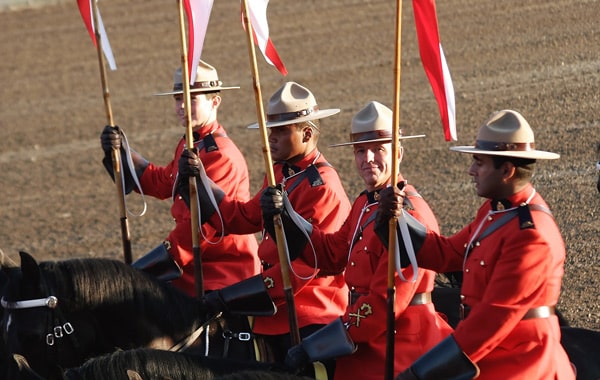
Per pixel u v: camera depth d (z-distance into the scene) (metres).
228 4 117.94
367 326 22.16
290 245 24.19
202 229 28.17
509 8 94.06
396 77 21.36
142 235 53.44
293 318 24.11
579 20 85.94
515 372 19.88
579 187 50.66
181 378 19.88
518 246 19.73
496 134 19.97
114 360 19.59
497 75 75.38
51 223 58.31
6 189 67.06
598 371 22.55
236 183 29.62
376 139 22.83
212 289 28.22
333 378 22.84
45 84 95.75
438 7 99.19
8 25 121.69
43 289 22.11
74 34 113.38
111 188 64.38
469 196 51.81
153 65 96.62
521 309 19.56
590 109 63.78
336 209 25.55
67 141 77.00
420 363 19.91
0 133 81.75
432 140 63.06
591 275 39.69
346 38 94.56
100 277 22.73
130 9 121.81
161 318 23.39
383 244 21.55
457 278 27.75
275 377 18.00
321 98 77.06
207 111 30.33
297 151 25.86
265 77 85.88
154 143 71.62
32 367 22.16
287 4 112.00
